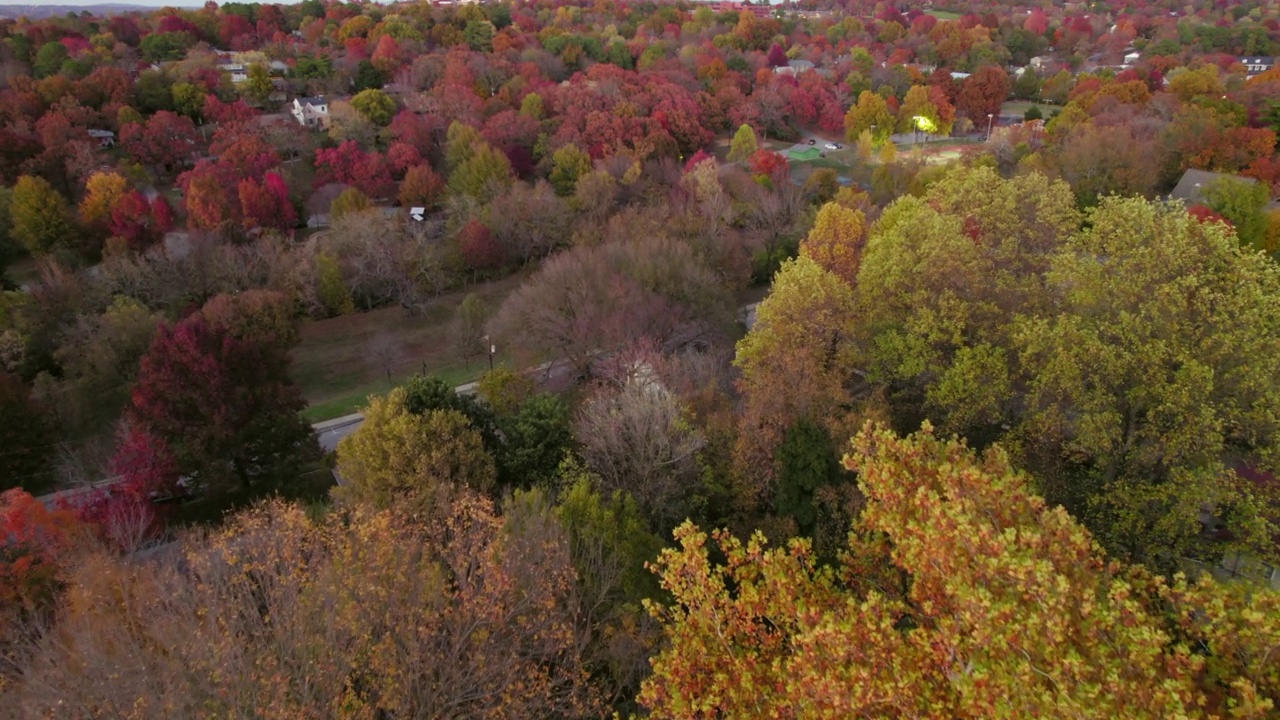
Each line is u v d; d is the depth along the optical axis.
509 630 19.11
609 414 29.78
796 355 29.45
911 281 31.66
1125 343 23.75
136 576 22.03
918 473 16.67
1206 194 56.41
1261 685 11.20
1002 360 27.08
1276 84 89.25
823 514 25.22
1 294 49.97
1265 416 22.06
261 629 17.84
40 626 19.20
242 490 34.75
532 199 66.19
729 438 29.00
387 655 17.02
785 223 65.69
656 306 43.84
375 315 58.91
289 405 35.66
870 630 12.80
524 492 27.70
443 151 89.31
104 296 52.25
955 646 12.05
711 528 26.83
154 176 81.31
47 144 75.31
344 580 18.61
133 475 31.33
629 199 73.56
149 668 16.77
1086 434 22.92
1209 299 23.38
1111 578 15.05
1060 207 38.59
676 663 14.66
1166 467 24.16
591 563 21.80
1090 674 11.01
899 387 32.81
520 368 45.22
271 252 58.09
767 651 15.41
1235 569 24.02
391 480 26.48
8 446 37.00
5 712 16.67
